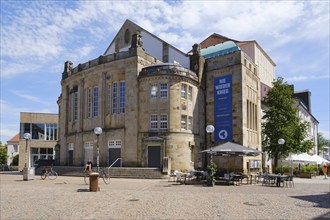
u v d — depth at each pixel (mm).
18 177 36469
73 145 46000
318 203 15469
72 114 47188
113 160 38875
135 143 36906
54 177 33250
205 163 40000
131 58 38469
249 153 28125
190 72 38781
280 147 40625
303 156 41812
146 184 25156
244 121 38312
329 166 53062
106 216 11758
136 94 37688
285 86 42938
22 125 68375
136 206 13977
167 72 36719
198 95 40031
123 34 51250
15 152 90625
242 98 38375
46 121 70188
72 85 47594
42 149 69625
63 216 11812
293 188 23609
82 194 18391
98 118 41156
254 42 51125
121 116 38906
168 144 35625
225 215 11984
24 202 15367
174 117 36281
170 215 11930
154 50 46625
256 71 44750
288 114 41938
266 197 17562
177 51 43812
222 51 45656
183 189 21484
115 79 39969
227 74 39938
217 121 40031
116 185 24125
